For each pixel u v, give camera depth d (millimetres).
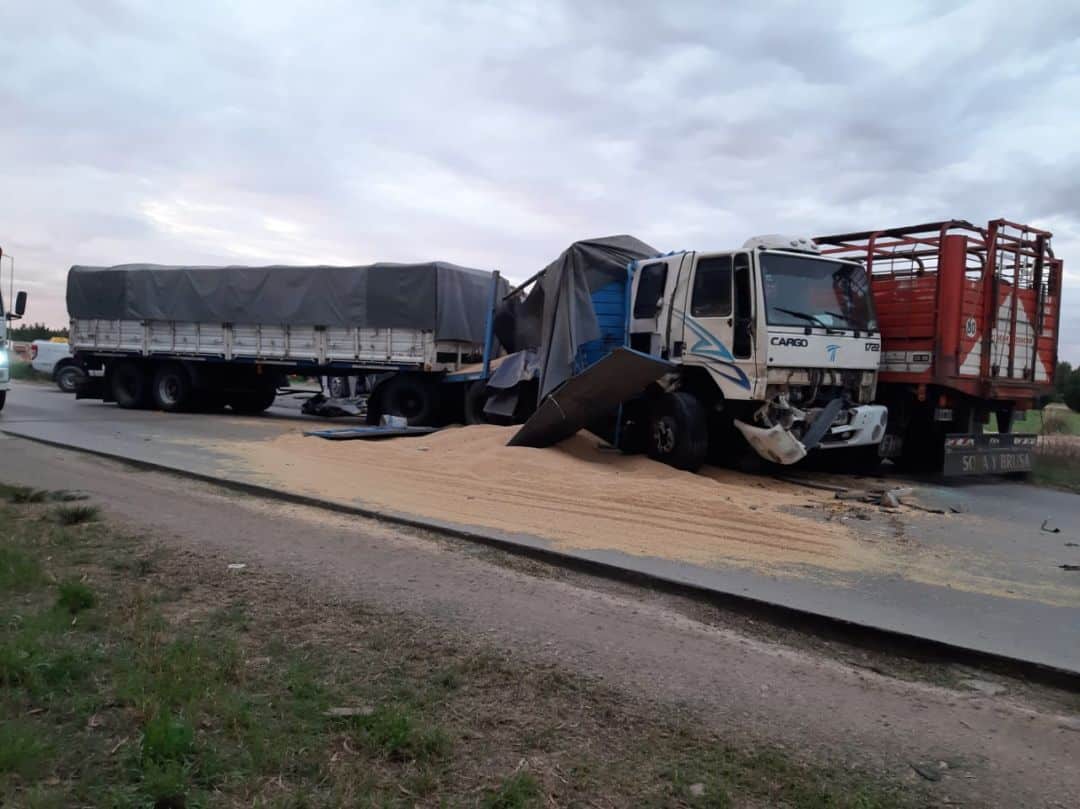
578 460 11484
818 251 11406
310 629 5000
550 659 4711
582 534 7512
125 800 3025
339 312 17953
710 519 8211
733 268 10836
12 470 10328
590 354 12477
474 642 4902
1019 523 9078
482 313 18297
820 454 12516
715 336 11031
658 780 3453
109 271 21016
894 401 12398
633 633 5250
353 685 4195
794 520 8484
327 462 11359
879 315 12477
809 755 3750
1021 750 3900
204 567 6219
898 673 4883
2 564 5789
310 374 19953
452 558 6828
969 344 11812
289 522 7898
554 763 3547
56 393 27719
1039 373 13117
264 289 18828
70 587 5207
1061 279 13305
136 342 20812
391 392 17641
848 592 6086
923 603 5906
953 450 11695
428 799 3217
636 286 12336
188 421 17922
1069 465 13984
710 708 4195
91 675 4082
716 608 5848
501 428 13805
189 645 4520
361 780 3301
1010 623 5527
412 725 3727
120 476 10156
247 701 3900
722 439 11992
